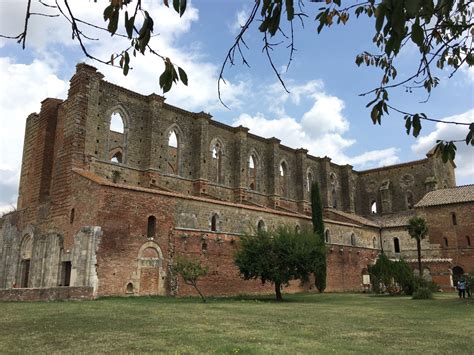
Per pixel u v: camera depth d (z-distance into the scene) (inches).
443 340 615.8
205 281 1571.1
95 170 1668.3
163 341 563.8
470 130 204.5
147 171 1840.6
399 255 2635.3
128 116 1854.1
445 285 2337.6
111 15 183.6
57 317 817.5
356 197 3206.2
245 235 1558.8
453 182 3272.6
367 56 355.3
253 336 615.8
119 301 1206.3
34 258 1670.8
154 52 197.2
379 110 242.2
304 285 2004.2
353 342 586.9
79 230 1391.5
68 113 1688.0
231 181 2271.2
